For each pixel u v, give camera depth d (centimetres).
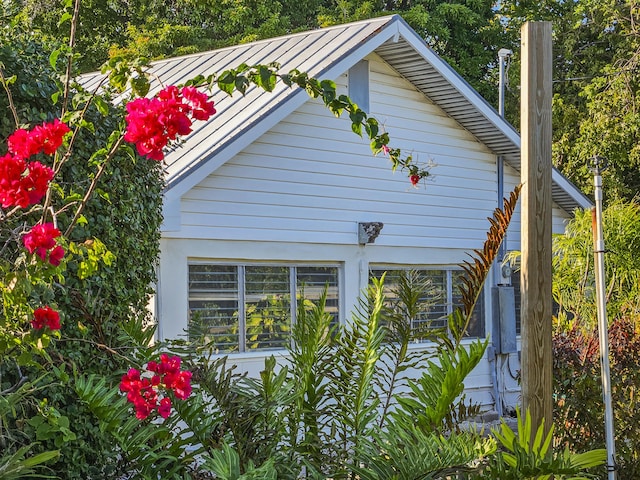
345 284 1385
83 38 2539
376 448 549
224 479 457
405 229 1487
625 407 772
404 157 1494
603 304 734
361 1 2884
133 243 770
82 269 486
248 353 1251
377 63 1459
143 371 547
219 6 2694
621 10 2708
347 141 1402
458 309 619
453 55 3017
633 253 1490
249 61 1478
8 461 432
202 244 1207
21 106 651
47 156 661
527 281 652
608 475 715
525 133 657
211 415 568
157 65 1667
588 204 1758
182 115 449
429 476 496
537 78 659
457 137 1591
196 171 1154
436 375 579
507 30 2972
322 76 1320
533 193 654
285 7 2864
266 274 1293
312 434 599
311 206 1345
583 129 2520
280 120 1266
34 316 436
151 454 522
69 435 466
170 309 1164
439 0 3012
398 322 645
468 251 1594
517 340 1695
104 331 659
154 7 2659
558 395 784
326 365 673
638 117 2436
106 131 720
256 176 1277
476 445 515
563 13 2956
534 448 528
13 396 475
